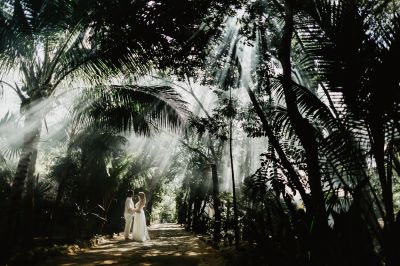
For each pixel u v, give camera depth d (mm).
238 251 9023
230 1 7922
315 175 6012
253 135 9789
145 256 8852
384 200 4484
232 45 9539
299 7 5316
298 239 5137
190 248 11039
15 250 7906
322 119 6078
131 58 7969
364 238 4156
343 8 4703
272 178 8336
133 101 9195
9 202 7402
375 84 4344
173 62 8742
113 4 7293
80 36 8508
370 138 4680
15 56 7656
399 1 6801
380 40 4551
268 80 9078
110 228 17391
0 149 9672
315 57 4832
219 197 15258
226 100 10727
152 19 7367
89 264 7262
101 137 12867
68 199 13945
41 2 7465
